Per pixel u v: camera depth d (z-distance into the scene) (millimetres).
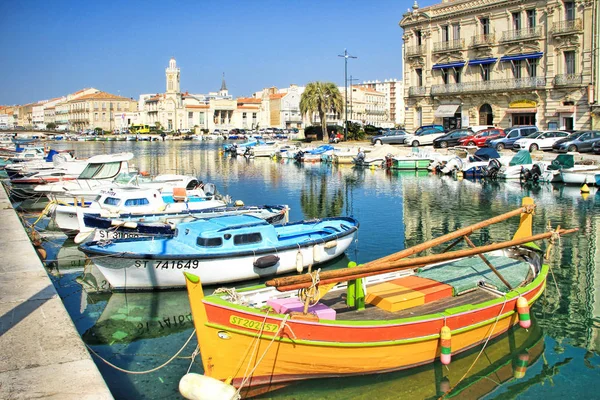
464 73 61375
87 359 8203
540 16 53812
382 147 56656
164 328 12992
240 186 41062
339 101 79938
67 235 22688
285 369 9516
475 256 14281
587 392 9922
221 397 8469
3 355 8328
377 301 11008
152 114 163750
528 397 9766
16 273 12906
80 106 173750
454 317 10273
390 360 9961
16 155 54781
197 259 14852
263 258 15547
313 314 9648
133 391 9898
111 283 15055
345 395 9906
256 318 9070
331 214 27828
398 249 20078
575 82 51062
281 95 152500
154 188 25016
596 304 14039
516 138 47938
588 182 36312
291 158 69438
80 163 37844
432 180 43188
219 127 156750
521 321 11227
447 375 10422
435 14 63312
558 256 18609
